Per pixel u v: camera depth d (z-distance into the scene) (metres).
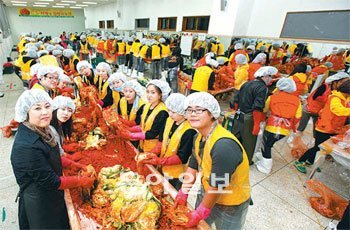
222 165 1.03
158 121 1.80
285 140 3.79
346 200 2.34
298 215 2.26
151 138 1.86
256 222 2.15
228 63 4.91
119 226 1.07
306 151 3.05
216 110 1.11
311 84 3.86
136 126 2.06
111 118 1.91
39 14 18.08
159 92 1.81
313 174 2.65
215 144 1.08
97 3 13.78
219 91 4.08
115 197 1.17
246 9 4.75
